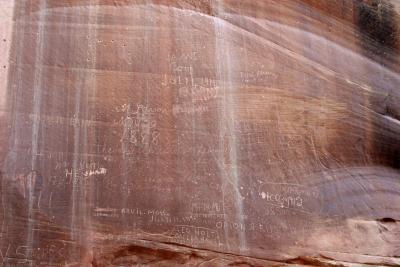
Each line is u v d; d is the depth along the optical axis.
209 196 5.78
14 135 5.75
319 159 6.08
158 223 5.64
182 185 5.79
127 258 5.53
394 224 5.93
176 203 5.72
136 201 5.68
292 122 6.17
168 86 6.14
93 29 6.24
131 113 5.98
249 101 6.18
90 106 5.95
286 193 5.89
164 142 5.92
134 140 5.89
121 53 6.19
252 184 5.88
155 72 6.17
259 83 6.27
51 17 6.23
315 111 6.25
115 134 5.89
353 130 6.27
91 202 5.62
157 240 5.59
